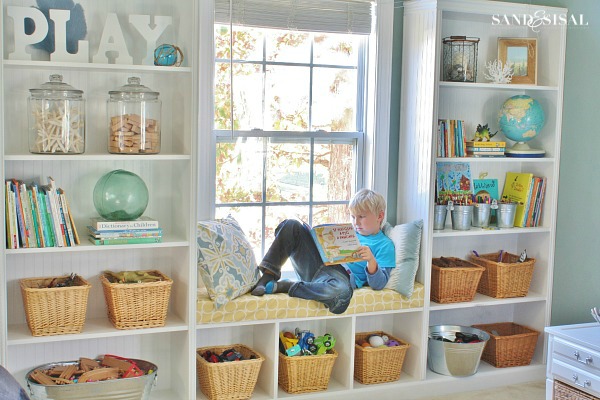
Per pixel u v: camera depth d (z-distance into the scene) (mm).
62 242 3215
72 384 3139
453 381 4012
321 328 4039
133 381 3219
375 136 4039
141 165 3598
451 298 4027
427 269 3908
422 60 3916
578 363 3520
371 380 3854
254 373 3570
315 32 3840
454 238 4324
